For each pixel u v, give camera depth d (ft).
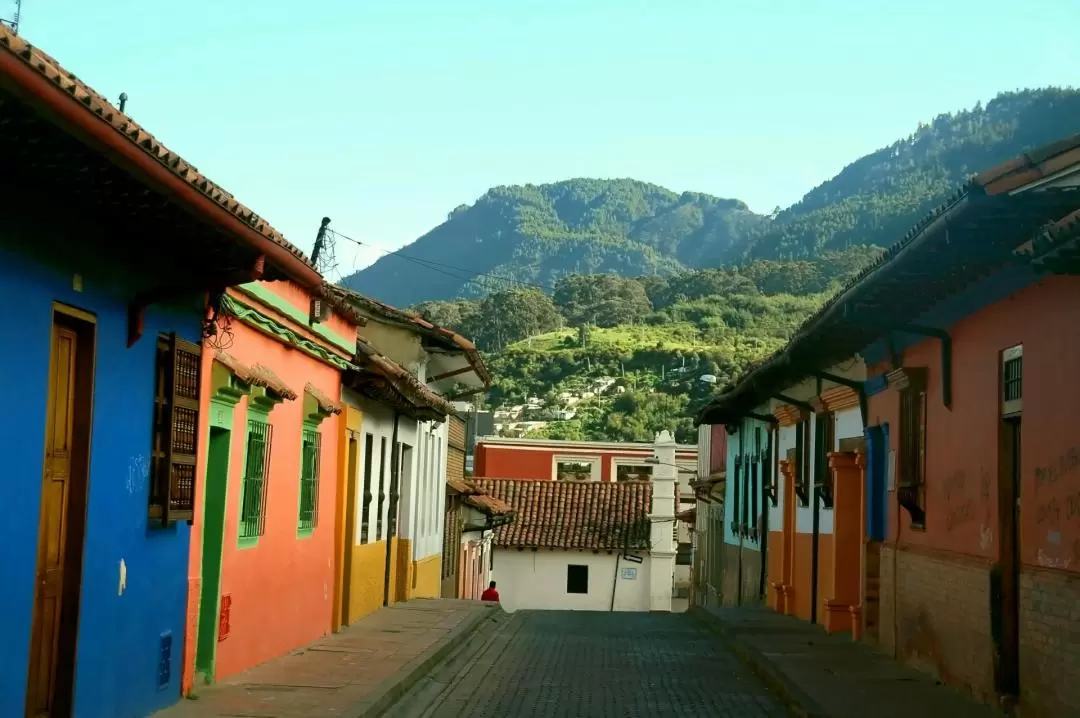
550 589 146.00
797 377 66.90
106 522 29.86
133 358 31.37
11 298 24.44
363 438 64.08
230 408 39.99
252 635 44.06
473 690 45.85
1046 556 35.47
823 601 67.26
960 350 44.21
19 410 24.82
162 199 26.58
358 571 64.08
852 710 38.93
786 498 78.89
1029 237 34.24
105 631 30.04
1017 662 39.06
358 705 36.91
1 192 23.65
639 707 42.47
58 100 20.01
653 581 144.87
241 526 42.27
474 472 180.45
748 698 45.09
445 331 81.35
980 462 41.68
